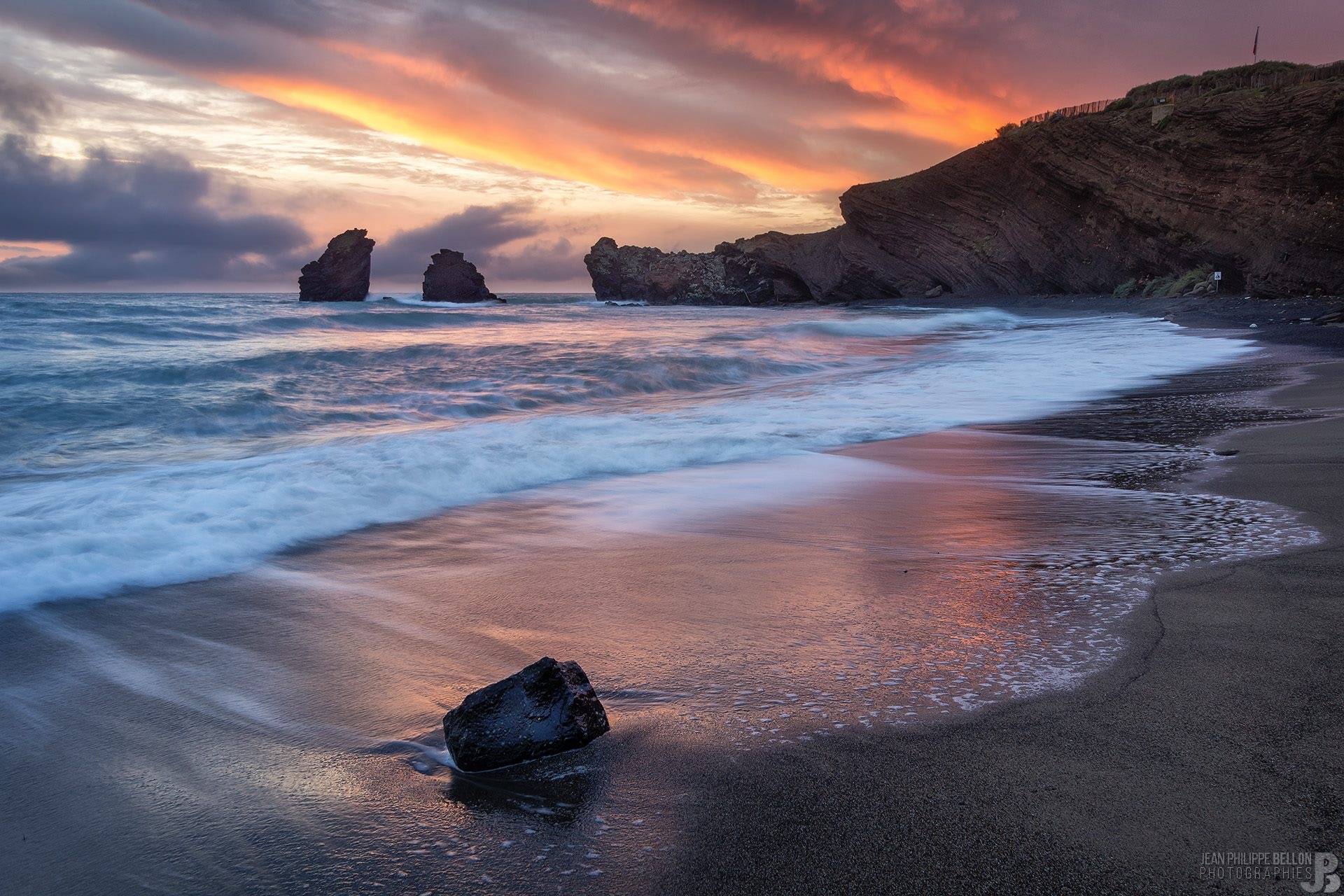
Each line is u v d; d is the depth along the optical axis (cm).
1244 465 701
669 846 215
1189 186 4194
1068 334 2611
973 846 207
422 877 209
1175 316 3086
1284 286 3503
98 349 1855
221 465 777
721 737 271
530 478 733
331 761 271
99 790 257
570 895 199
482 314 4931
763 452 846
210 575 474
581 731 267
